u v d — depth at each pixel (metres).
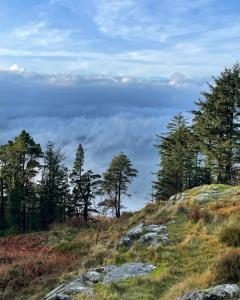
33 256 29.81
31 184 72.31
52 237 42.00
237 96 44.09
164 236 18.64
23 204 70.62
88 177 70.88
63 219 71.50
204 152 46.19
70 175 71.56
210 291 10.16
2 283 21.44
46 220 72.06
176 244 17.55
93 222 57.06
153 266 15.28
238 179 45.19
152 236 18.84
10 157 68.38
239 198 24.73
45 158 71.75
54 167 72.06
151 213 29.52
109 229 34.78
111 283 13.20
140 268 15.16
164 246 17.31
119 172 70.19
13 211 69.25
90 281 14.55
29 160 70.19
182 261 15.38
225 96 44.16
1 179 71.94
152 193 59.09
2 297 19.50
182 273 14.02
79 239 36.06
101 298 12.30
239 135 44.03
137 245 18.58
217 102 44.53
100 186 70.94
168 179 57.00
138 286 13.22
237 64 44.62
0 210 74.69
